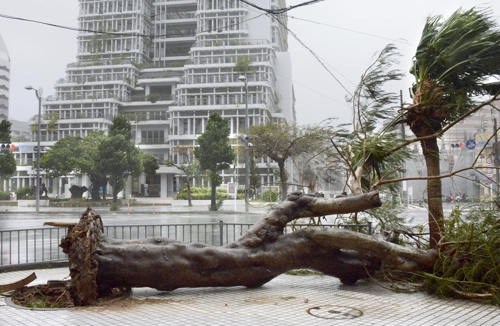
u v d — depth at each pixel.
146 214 34.44
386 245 6.37
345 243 6.38
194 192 52.94
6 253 12.34
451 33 7.48
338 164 9.30
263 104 67.06
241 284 6.31
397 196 9.78
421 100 7.59
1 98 100.31
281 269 6.45
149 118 75.81
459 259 6.25
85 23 86.31
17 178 71.00
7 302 5.67
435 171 7.64
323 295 6.16
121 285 5.79
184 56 87.88
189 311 5.21
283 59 80.25
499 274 5.88
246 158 36.06
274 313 5.13
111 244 5.82
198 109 68.94
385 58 8.40
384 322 4.77
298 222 9.35
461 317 5.01
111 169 45.75
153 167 53.03
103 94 78.19
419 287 6.50
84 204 48.50
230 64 70.75
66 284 5.75
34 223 24.97
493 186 8.96
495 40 7.27
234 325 4.62
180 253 5.95
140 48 84.44
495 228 6.31
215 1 79.38
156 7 89.19
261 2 78.06
